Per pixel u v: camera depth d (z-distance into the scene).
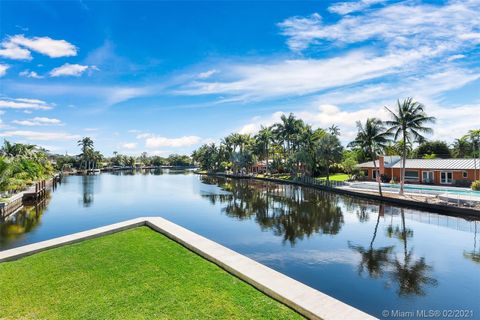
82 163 115.75
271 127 68.62
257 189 44.50
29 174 40.97
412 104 31.02
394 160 46.75
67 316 5.98
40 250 9.80
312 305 6.09
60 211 27.30
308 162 50.16
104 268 8.38
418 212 24.34
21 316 5.99
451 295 9.88
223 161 92.50
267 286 6.92
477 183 30.66
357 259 13.33
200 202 32.22
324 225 20.11
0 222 22.50
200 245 9.91
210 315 6.00
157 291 7.00
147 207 29.23
